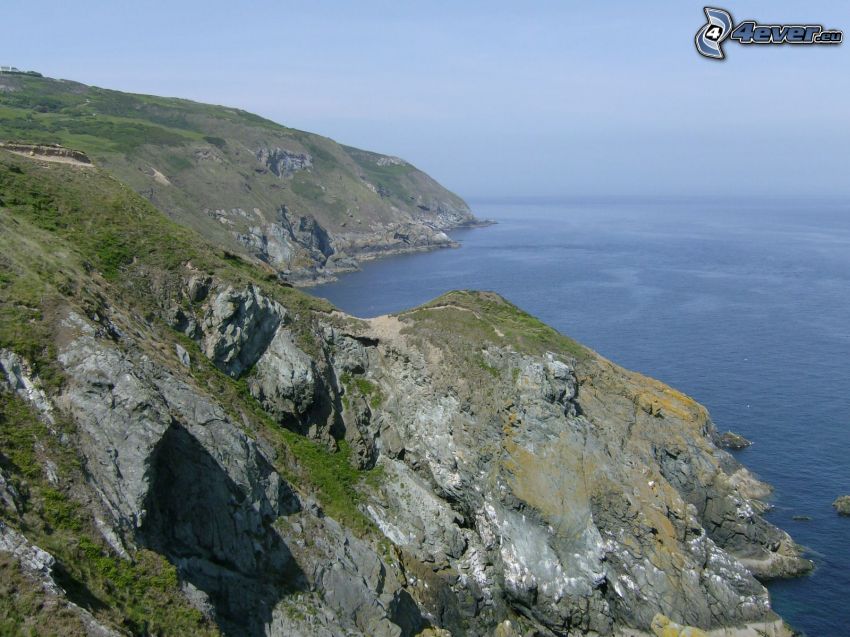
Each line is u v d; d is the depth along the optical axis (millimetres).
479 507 50875
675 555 47344
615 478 49594
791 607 49781
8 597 20250
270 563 34312
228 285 50219
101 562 24641
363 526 45844
